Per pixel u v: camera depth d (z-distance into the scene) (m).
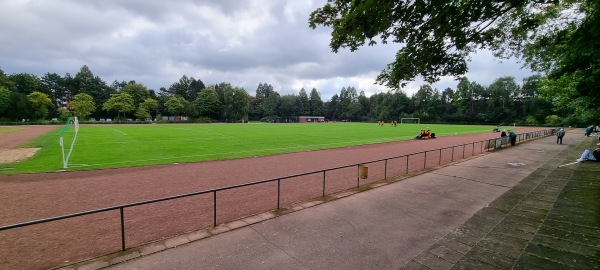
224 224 7.07
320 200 9.10
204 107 108.00
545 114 85.81
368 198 9.41
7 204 9.42
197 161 17.81
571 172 13.37
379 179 13.03
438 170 14.34
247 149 23.84
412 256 5.55
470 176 12.97
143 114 93.69
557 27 9.88
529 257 5.22
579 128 65.00
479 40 6.13
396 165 16.88
